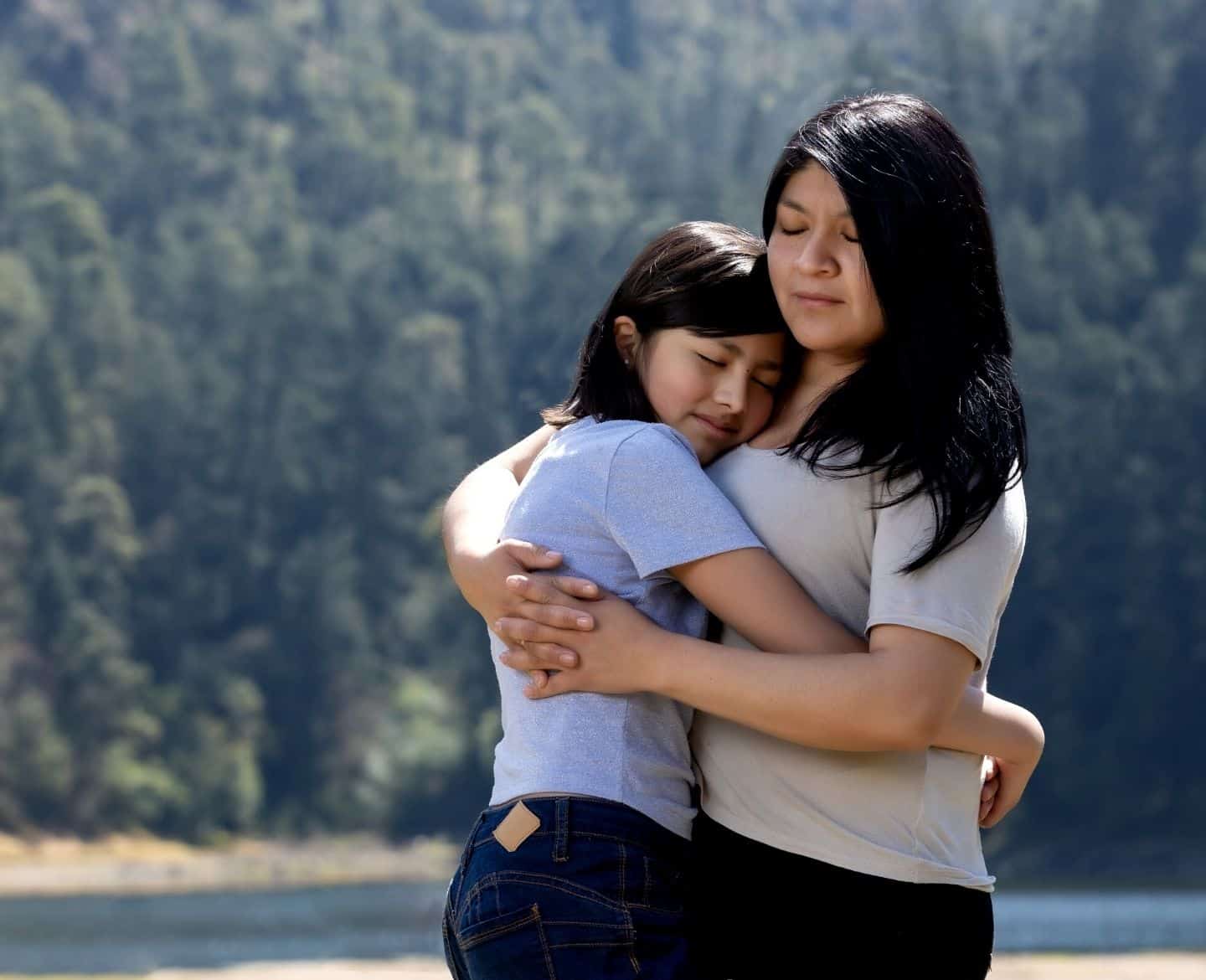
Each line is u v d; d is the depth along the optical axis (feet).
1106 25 518.78
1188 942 151.64
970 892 16.19
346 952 176.65
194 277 604.08
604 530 16.21
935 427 15.23
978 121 509.35
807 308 16.03
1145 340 449.89
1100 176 509.76
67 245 613.11
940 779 16.07
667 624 16.28
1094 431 422.82
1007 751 16.35
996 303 16.10
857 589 15.94
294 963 156.87
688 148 597.11
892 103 16.06
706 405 17.01
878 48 512.63
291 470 547.08
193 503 536.42
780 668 15.19
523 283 577.84
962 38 513.04
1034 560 416.46
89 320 564.30
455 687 498.28
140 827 456.45
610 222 561.84
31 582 488.44
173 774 471.62
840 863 15.76
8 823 441.68
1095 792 390.01
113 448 543.80
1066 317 449.89
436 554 540.93
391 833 472.03
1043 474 421.18
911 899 15.75
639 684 15.67
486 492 17.93
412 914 258.57
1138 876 363.56
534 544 16.38
